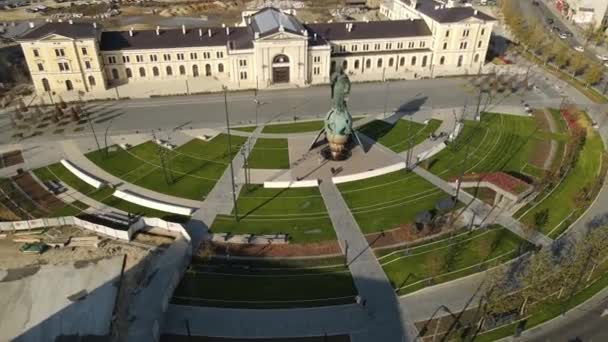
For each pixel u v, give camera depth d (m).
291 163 112.06
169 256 83.62
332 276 79.25
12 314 72.81
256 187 103.50
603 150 118.00
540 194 100.25
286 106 141.38
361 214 94.75
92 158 115.31
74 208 97.88
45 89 150.00
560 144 120.81
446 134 125.00
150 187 104.00
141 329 69.81
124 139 123.50
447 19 160.62
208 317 71.88
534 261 76.00
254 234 89.31
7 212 96.00
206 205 97.81
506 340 68.19
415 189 102.38
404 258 83.12
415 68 168.25
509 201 98.06
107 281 78.56
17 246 86.75
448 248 85.38
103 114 136.88
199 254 83.19
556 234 89.19
